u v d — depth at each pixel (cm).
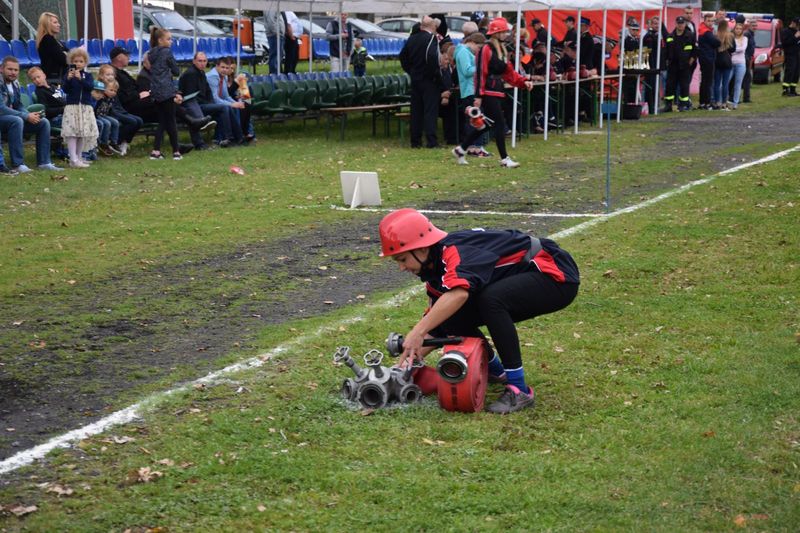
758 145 1625
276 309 708
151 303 724
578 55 1898
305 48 3303
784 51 2795
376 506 398
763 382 534
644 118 2220
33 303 725
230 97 1700
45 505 398
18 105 1344
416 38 1650
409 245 484
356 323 660
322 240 948
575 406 510
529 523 382
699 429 471
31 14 2280
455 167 1447
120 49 1538
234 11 4112
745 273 776
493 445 457
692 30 2355
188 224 1021
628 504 395
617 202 1118
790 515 382
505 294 494
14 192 1188
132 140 1712
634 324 653
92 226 1009
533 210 1085
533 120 1930
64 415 502
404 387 513
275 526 382
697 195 1133
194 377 560
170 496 406
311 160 1511
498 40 1438
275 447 458
